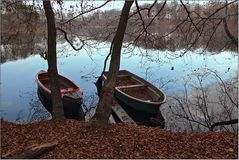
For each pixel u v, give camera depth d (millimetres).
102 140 9305
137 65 25172
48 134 9859
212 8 12977
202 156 8195
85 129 10188
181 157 8156
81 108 16938
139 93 18031
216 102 14812
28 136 9641
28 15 12852
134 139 9414
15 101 18812
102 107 10352
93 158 8031
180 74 21594
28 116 16688
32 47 18188
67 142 9055
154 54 24297
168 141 9352
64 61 28719
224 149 8680
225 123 12398
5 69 26922
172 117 15219
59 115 11523
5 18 13375
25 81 23109
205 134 10227
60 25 12977
